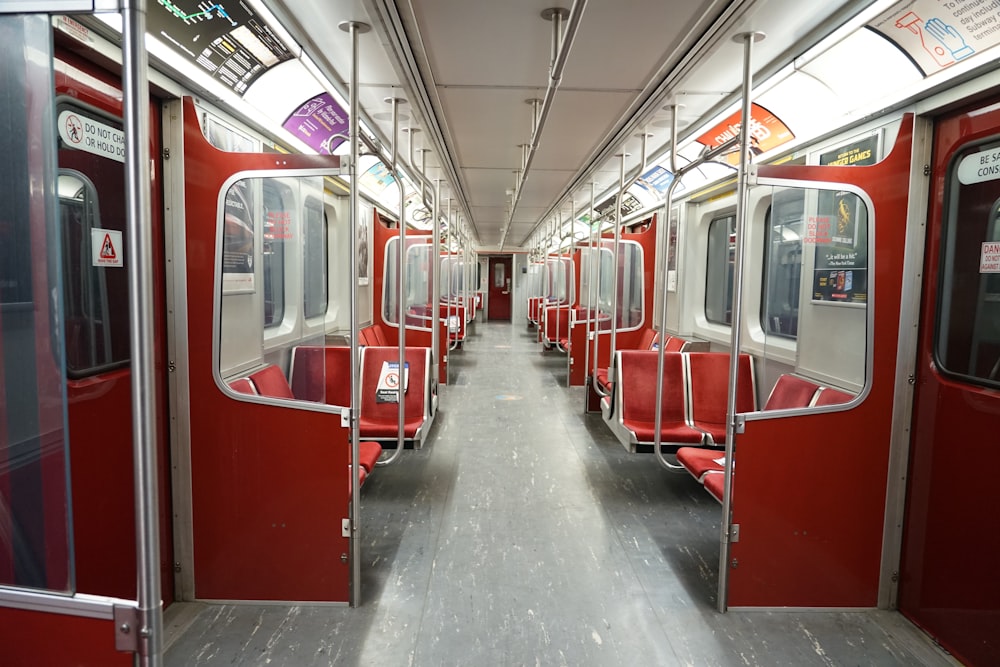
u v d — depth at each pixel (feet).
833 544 8.30
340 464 8.16
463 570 9.49
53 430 4.19
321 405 8.10
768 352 13.17
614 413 14.07
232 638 7.59
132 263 3.73
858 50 8.71
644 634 7.80
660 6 7.55
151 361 3.84
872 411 8.18
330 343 16.12
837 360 9.53
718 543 10.63
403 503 12.34
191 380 8.13
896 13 7.67
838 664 7.25
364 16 7.68
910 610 8.17
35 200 4.14
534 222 36.60
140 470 3.85
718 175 15.93
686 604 8.55
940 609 7.62
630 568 9.64
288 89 11.15
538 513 11.89
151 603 3.96
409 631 7.79
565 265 37.63
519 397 23.43
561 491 13.14
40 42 4.04
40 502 4.19
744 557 8.26
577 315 25.67
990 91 6.79
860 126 8.98
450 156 16.65
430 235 21.16
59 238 4.19
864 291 8.58
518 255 63.05
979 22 6.93
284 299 12.67
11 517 4.21
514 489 13.23
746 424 8.04
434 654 7.32
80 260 6.61
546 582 9.15
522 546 10.40
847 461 8.20
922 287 8.04
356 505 8.19
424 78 10.34
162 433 8.07
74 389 6.51
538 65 9.94
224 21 8.28
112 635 4.02
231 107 9.12
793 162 11.15
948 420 7.55
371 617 8.09
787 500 8.20
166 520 8.20
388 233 20.15
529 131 14.30
